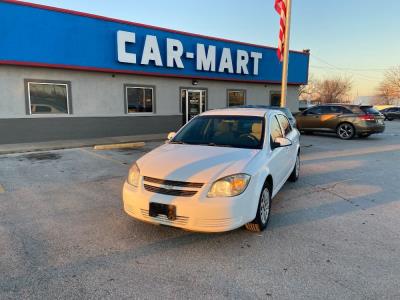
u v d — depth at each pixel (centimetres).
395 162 884
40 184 635
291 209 500
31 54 1078
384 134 1719
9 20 1025
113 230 414
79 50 1180
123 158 910
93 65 1220
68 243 378
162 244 376
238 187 359
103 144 1131
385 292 286
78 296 278
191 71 1502
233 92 1770
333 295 281
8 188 605
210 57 1545
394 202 537
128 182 396
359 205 521
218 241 384
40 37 1089
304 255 352
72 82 1221
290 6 1276
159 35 1370
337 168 804
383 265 332
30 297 276
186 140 493
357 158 945
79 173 727
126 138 1312
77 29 1166
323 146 1200
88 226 427
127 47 1287
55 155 952
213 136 487
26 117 1134
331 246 374
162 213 355
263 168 404
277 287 293
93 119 1292
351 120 1401
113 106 1341
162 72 1408
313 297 279
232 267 327
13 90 1098
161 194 359
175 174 363
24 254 351
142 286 294
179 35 1432
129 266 328
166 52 1395
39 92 1158
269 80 1864
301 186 634
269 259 343
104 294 282
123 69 1295
